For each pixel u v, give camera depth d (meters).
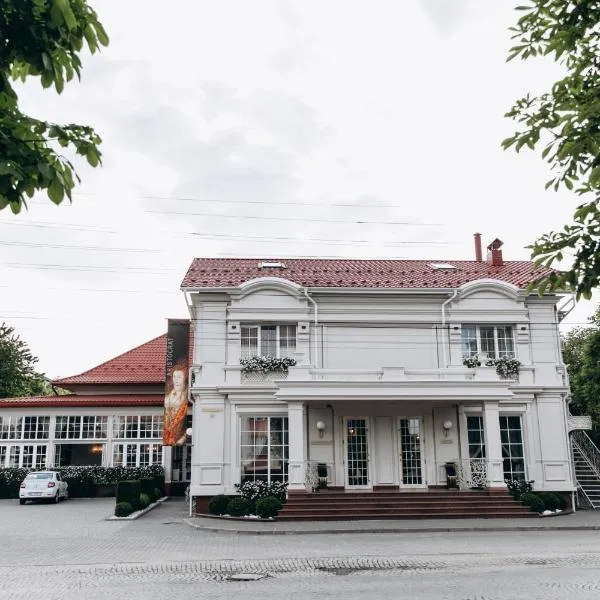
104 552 14.47
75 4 4.37
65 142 4.52
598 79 5.54
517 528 18.05
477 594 9.74
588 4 5.13
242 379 22.84
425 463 22.80
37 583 11.00
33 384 47.44
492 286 24.12
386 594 9.83
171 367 25.84
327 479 22.17
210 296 23.34
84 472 30.09
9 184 4.08
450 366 23.61
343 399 21.50
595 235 5.29
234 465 22.20
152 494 26.59
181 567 12.49
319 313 23.64
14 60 4.46
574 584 10.40
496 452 21.56
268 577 11.39
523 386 23.41
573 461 24.41
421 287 23.89
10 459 30.80
